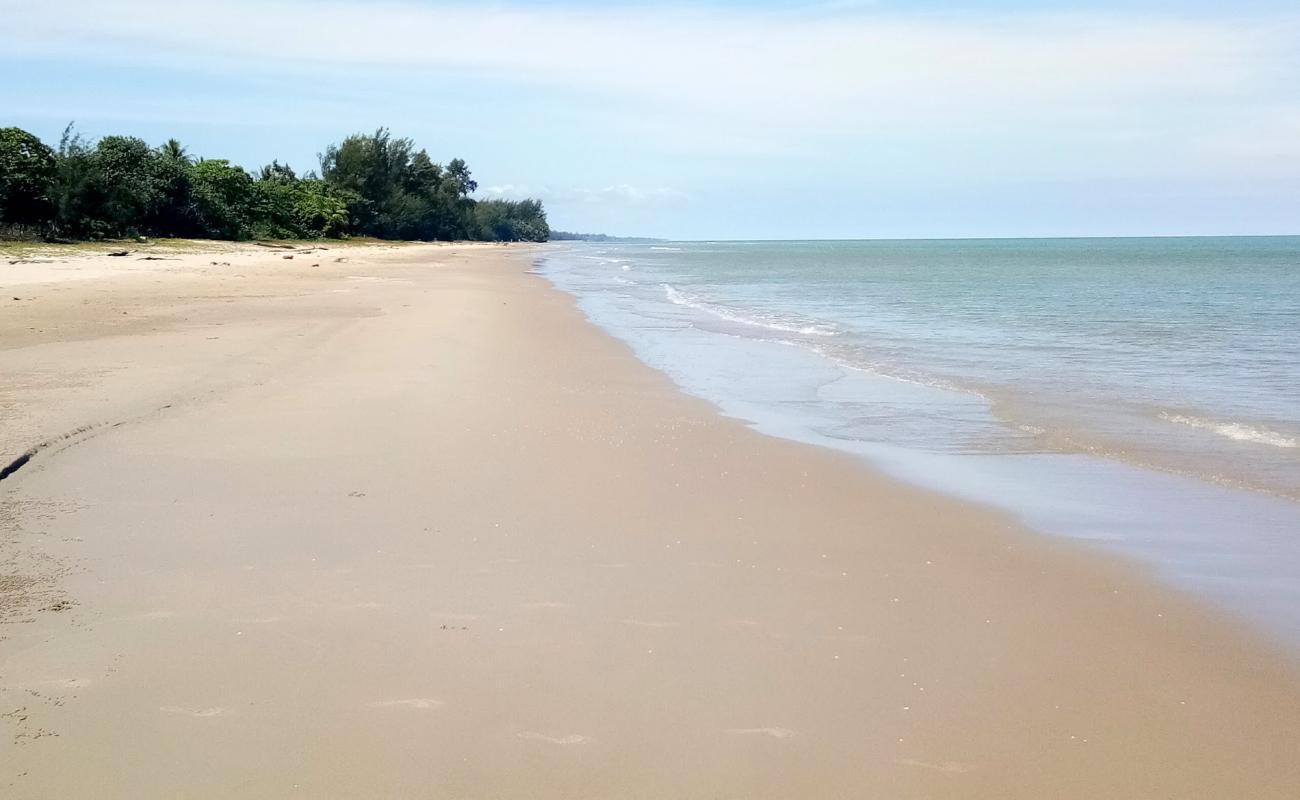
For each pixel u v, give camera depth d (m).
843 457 8.95
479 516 6.67
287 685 4.18
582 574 5.62
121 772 3.52
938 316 24.25
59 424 8.73
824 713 4.05
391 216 111.25
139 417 9.33
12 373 11.54
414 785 3.47
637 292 34.31
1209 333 19.66
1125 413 11.14
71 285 25.31
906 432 10.16
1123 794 3.51
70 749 3.65
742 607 5.19
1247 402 11.79
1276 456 9.00
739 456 8.83
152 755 3.62
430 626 4.82
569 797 3.43
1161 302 28.86
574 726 3.90
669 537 6.37
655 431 9.78
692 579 5.60
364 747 3.71
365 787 3.46
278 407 10.05
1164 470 8.52
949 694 4.25
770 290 36.44
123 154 54.94
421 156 125.12
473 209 147.12
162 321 17.64
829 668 4.47
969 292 34.88
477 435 9.16
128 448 8.17
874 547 6.30
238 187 66.94
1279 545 6.45
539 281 39.75
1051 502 7.50
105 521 6.32
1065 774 3.63
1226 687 4.35
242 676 4.25
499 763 3.62
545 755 3.68
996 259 84.69
